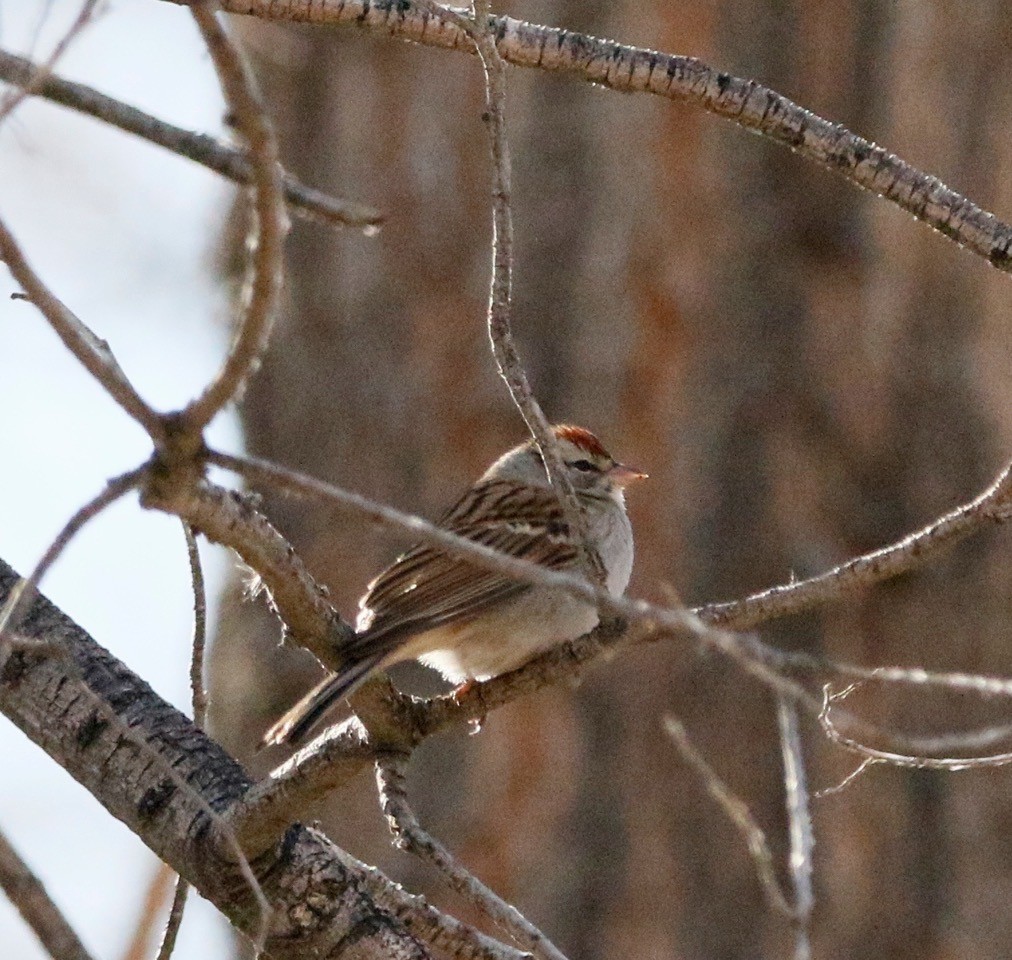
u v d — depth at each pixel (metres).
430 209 12.35
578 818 11.73
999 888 11.57
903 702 11.80
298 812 6.74
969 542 11.98
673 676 11.80
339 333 12.41
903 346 12.08
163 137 6.84
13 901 5.34
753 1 12.21
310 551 12.23
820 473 11.95
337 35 12.63
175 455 5.16
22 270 4.91
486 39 6.80
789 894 11.59
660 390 11.99
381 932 6.76
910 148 12.20
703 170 12.09
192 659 7.12
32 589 5.19
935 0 12.24
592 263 12.08
